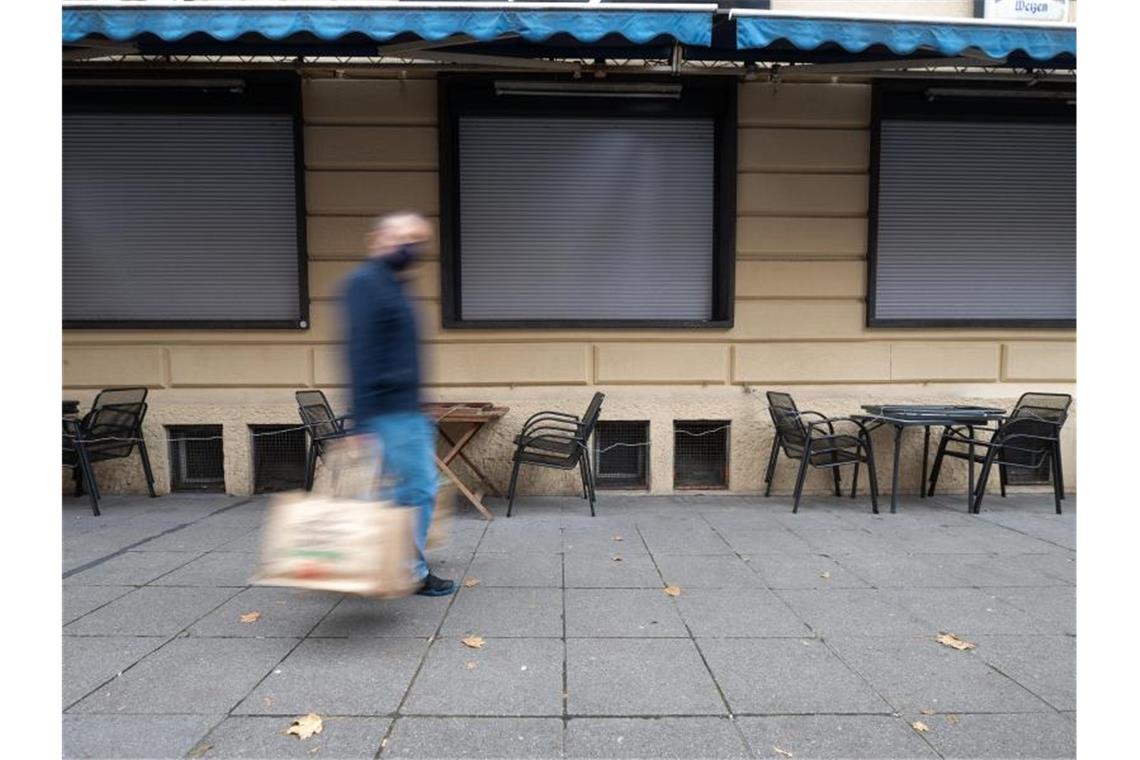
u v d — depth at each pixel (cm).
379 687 289
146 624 352
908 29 491
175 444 660
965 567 442
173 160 644
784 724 263
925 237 669
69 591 398
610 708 274
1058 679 297
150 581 414
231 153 645
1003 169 672
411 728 260
